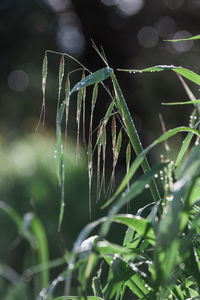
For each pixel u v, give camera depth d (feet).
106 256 3.39
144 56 34.42
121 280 3.28
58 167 3.03
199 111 3.95
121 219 2.93
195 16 35.12
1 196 19.58
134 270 3.27
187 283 3.65
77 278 2.84
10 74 37.14
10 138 34.22
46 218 17.06
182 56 33.32
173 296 3.41
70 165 21.88
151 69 3.64
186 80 28.50
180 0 35.37
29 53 37.55
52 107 35.65
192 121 4.20
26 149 29.73
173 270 3.22
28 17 38.06
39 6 38.40
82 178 20.63
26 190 20.07
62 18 39.45
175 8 35.40
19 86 36.88
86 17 36.96
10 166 25.45
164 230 2.54
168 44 34.30
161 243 2.52
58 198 19.15
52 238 15.49
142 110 31.53
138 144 3.53
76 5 37.19
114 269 3.26
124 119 3.52
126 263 3.29
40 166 24.94
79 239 2.54
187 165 2.81
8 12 37.83
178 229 2.50
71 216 17.58
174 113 30.48
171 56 33.73
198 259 3.36
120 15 36.65
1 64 37.06
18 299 3.10
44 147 29.25
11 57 37.29
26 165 25.59
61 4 38.99
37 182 20.86
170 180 3.27
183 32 35.09
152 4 35.88
